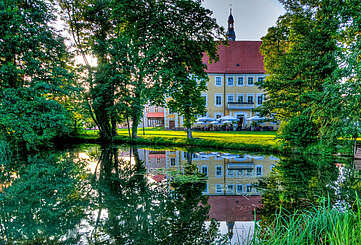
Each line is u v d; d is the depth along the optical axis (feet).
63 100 46.73
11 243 9.29
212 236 9.41
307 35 34.88
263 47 47.67
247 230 9.90
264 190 15.96
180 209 12.66
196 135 59.93
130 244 8.95
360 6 24.91
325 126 28.22
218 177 20.16
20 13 36.19
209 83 95.55
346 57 25.40
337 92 25.46
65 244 9.04
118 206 13.30
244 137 51.83
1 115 32.58
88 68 56.08
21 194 15.83
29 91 35.55
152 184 18.11
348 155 29.94
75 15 54.85
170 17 42.70
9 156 32.42
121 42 51.83
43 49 40.83
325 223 7.43
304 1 37.06
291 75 36.22
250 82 95.91
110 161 29.45
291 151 33.42
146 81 53.78
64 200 14.47
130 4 41.29
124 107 51.93
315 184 17.24
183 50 42.34
